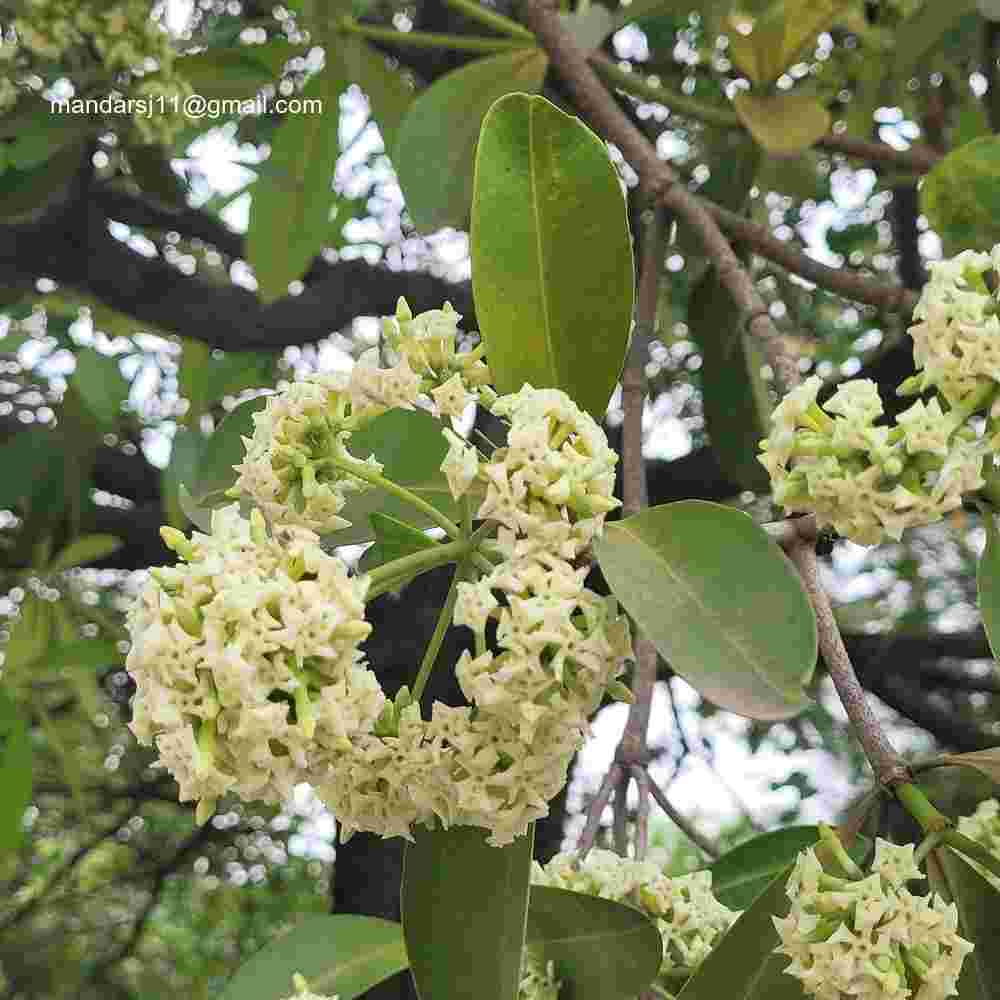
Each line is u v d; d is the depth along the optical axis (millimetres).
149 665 440
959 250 984
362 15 1417
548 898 613
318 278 1820
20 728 1229
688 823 756
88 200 1454
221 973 3004
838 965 473
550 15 970
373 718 463
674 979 644
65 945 2877
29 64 1121
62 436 1411
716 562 474
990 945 549
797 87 1532
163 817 2844
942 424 470
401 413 642
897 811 1159
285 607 440
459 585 476
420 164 926
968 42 1303
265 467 530
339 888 1560
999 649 499
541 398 485
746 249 1064
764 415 1137
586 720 488
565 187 570
